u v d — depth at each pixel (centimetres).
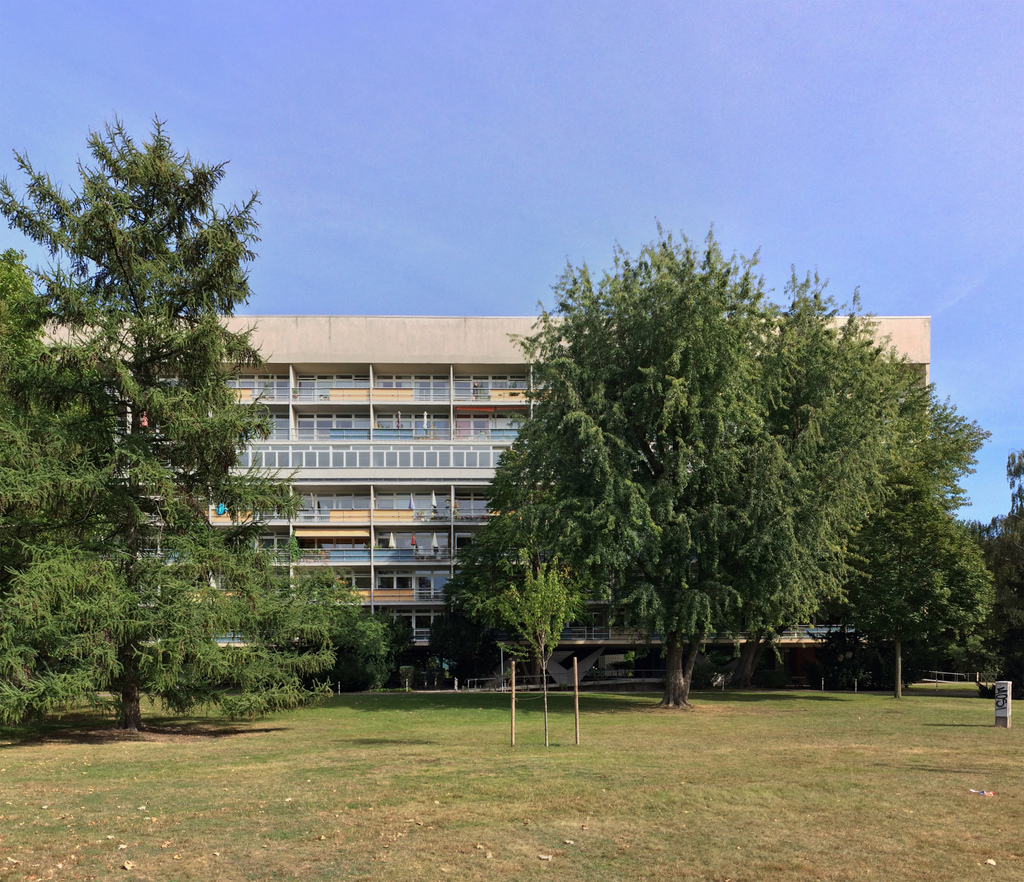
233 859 794
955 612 3719
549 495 3044
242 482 2445
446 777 1271
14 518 2195
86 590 2038
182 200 2362
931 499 3966
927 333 6219
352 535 5803
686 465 2830
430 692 4250
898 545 3819
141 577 2200
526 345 3166
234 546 2431
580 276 3039
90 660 2059
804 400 3123
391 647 4778
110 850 829
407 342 6134
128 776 1355
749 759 1493
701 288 2812
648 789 1144
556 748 1723
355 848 832
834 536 3109
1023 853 802
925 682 5291
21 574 1970
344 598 3047
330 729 2303
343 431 6112
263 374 6169
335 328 6119
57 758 1638
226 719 2600
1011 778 1241
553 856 799
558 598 1833
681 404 2694
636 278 3011
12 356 2181
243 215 2403
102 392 2259
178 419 2228
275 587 2473
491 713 2833
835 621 4678
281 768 1428
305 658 2461
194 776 1343
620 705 3200
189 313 2416
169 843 855
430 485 5888
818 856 795
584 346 2972
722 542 2881
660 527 2777
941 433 4778
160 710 2881
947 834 880
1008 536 4491
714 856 797
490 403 6175
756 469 2816
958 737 1970
